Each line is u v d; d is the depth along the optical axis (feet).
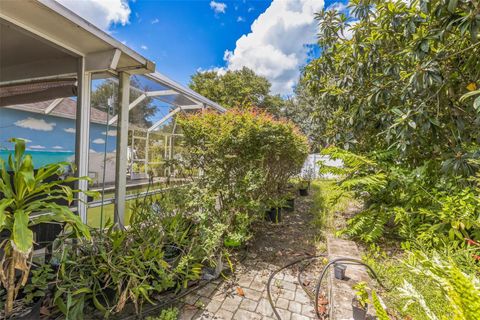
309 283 8.79
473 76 9.13
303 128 49.01
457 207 7.92
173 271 7.51
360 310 5.49
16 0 6.20
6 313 5.84
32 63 10.80
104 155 10.62
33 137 13.69
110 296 6.87
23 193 5.82
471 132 9.73
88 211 10.06
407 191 10.76
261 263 10.19
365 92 12.52
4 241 5.65
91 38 8.18
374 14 11.58
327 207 18.39
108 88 10.54
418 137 9.77
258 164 12.85
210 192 10.34
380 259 9.29
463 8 7.81
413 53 9.15
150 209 9.04
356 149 13.82
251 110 14.07
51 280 6.89
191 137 12.08
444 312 4.52
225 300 7.68
